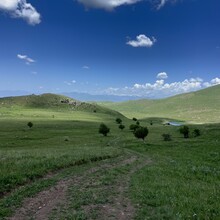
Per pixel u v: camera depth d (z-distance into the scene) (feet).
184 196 65.10
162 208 55.16
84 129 570.05
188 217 49.75
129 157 175.11
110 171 105.81
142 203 59.93
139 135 361.30
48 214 52.65
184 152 205.77
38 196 65.16
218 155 173.78
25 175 82.17
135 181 84.84
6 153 147.54
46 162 107.04
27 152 159.94
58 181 83.30
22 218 50.42
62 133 485.97
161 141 319.06
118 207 57.52
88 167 116.37
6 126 586.86
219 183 88.17
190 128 504.02
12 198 61.67
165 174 101.55
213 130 415.85
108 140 377.71
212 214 51.52
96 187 76.74
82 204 59.26
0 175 77.10
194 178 96.58
